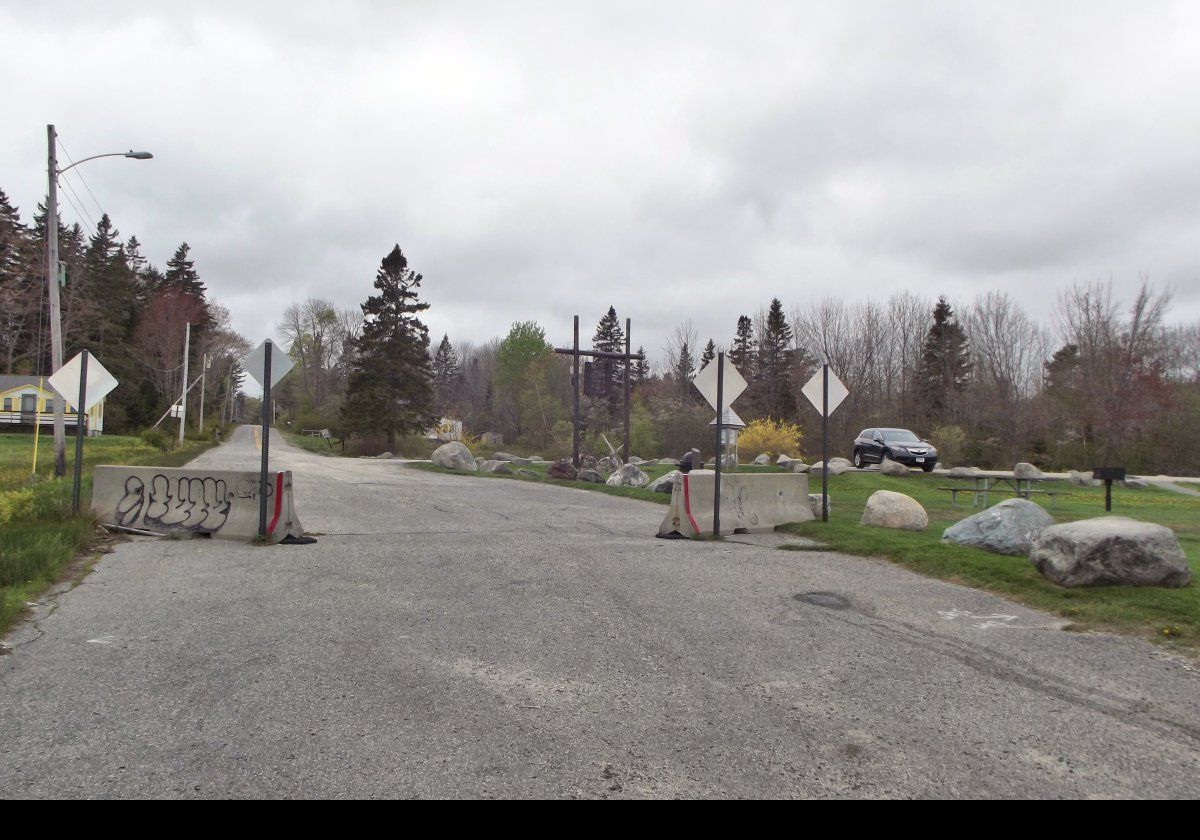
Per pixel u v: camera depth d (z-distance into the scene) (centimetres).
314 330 10488
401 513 1448
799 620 671
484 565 904
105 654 549
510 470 2995
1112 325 3978
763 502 1291
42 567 816
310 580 812
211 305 8962
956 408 4838
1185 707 472
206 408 9231
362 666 527
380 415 5453
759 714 449
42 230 7075
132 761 374
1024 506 974
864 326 5678
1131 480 2430
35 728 414
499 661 542
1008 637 628
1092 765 386
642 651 571
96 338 6562
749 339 7900
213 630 615
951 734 423
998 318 4719
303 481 2203
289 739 403
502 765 376
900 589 809
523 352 6994
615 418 5912
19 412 5400
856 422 5169
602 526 1308
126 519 1123
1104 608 696
